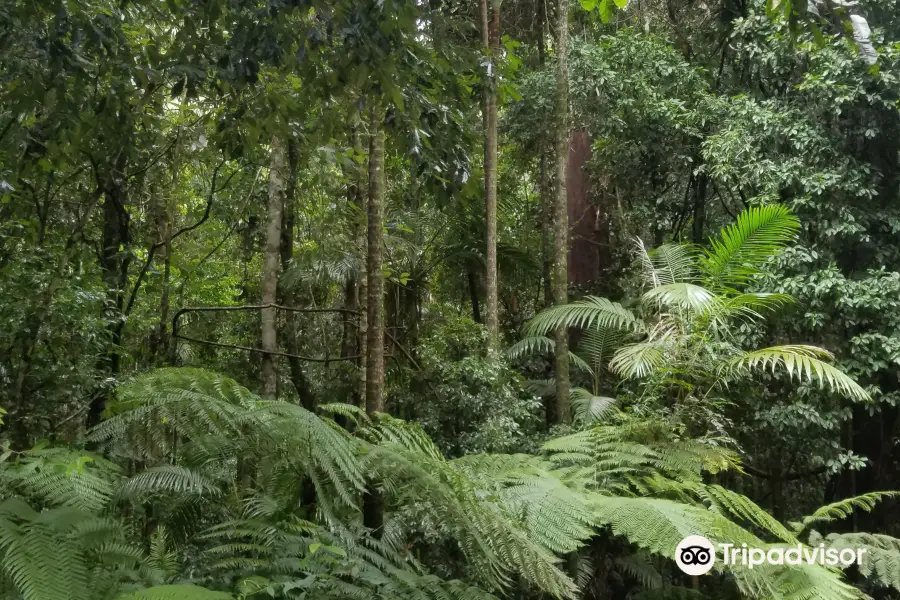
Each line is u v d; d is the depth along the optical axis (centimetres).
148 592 160
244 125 378
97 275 492
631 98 736
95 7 362
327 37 280
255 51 288
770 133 621
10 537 152
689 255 706
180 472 229
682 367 501
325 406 306
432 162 386
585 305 604
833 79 588
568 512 320
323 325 765
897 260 620
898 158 625
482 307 939
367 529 270
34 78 333
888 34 602
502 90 438
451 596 241
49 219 545
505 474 361
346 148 536
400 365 676
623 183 811
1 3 296
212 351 714
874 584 529
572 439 464
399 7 273
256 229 728
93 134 402
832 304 587
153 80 341
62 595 147
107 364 501
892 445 720
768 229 537
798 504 746
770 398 619
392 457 256
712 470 462
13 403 387
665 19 865
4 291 391
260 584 196
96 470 240
